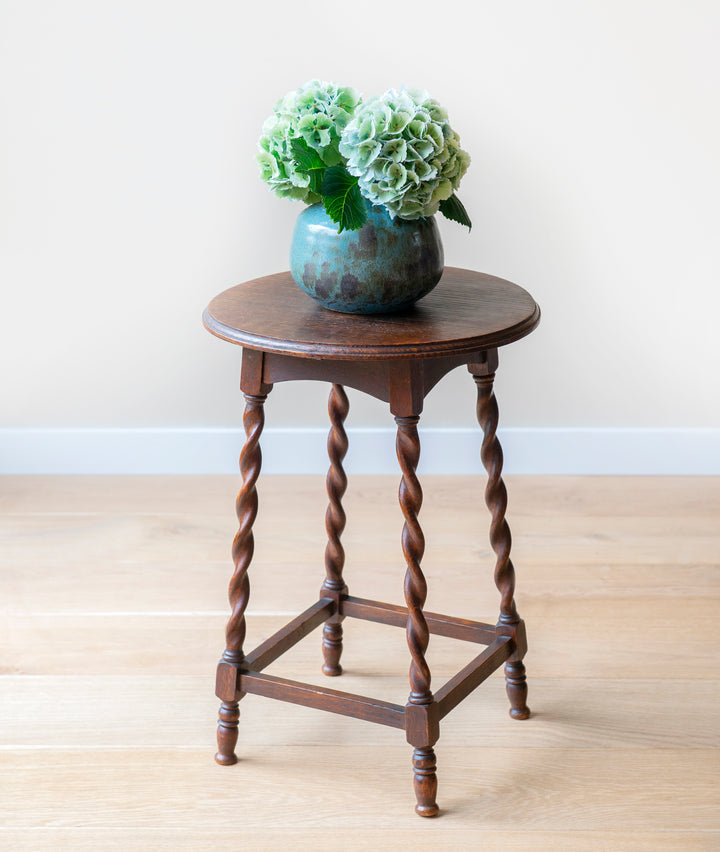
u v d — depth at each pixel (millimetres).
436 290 1891
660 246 3012
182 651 2213
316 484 3102
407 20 2887
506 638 1915
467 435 3137
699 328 3068
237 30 2900
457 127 2953
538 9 2863
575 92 2914
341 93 1682
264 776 1841
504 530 1899
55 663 2170
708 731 1937
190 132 2971
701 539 2707
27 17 2891
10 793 1794
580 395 3129
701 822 1712
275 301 1822
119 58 2918
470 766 1854
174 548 2684
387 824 1720
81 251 3059
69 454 3193
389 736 1956
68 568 2576
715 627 2287
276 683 1807
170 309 3096
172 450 3186
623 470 3166
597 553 2631
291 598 2426
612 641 2234
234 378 3137
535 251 3029
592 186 2975
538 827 1707
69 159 2992
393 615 2031
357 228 1628
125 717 1997
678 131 2930
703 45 2869
